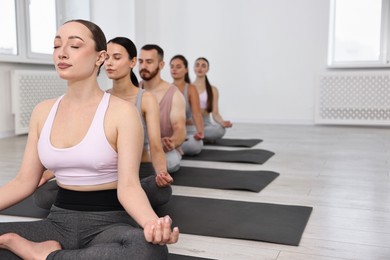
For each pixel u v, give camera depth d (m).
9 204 1.23
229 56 6.16
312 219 1.96
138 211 1.07
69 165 1.18
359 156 3.60
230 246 1.63
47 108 1.26
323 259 1.52
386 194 2.40
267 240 1.67
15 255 1.15
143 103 1.99
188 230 1.78
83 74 1.15
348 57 5.80
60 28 1.16
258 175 2.82
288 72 5.95
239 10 6.05
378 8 5.62
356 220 1.95
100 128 1.16
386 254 1.57
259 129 5.47
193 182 2.62
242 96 6.17
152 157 1.98
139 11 6.07
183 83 3.37
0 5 4.64
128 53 1.96
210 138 4.20
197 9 6.21
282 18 5.89
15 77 4.63
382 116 5.62
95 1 5.93
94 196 1.21
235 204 2.17
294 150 3.91
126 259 1.04
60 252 1.10
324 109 5.80
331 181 2.71
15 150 3.85
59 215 1.22
